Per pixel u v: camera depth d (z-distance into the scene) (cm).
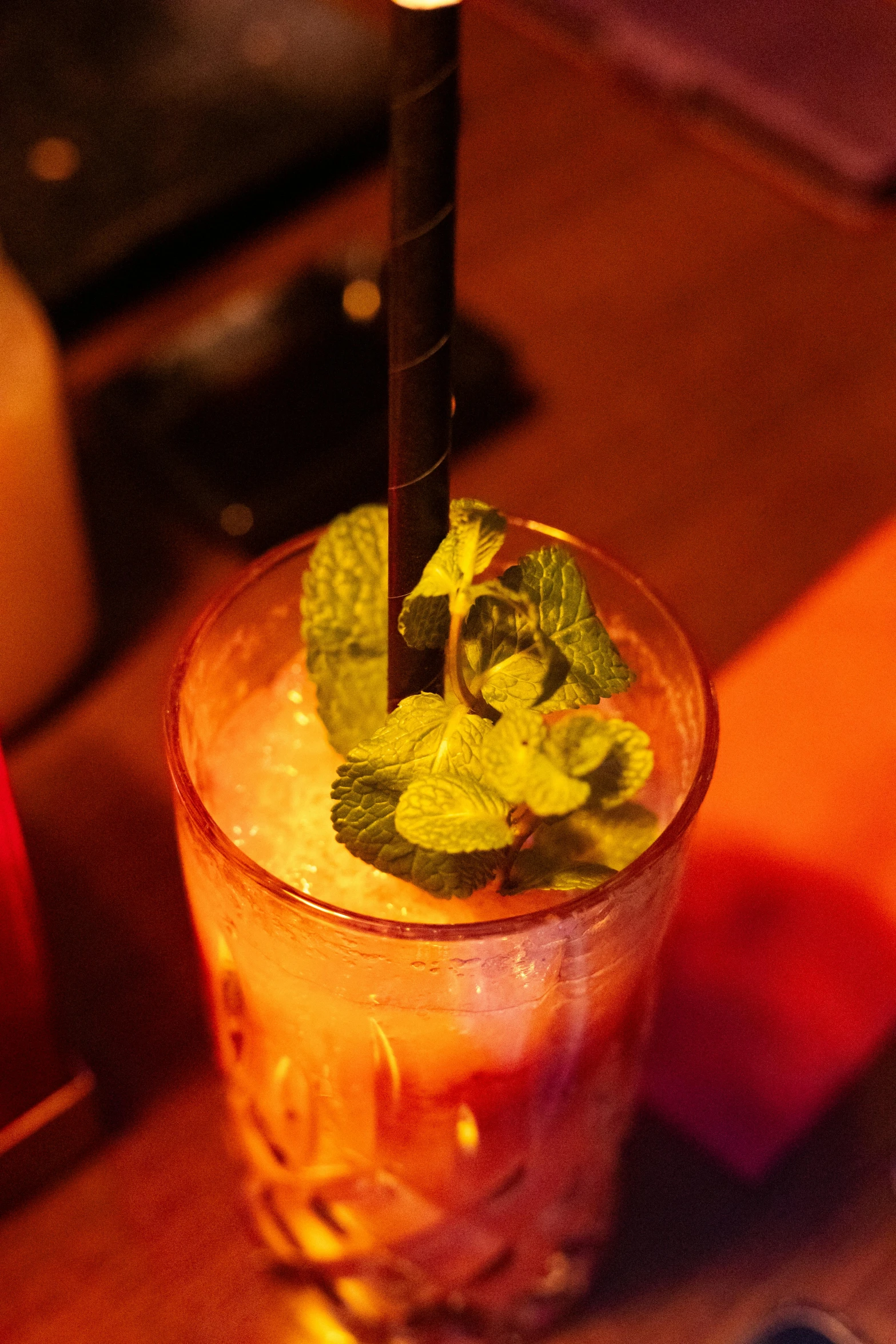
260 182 57
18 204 55
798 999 41
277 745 34
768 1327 37
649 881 30
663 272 58
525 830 31
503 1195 36
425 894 31
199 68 61
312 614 33
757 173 63
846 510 51
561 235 59
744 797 44
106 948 42
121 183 56
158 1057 40
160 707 46
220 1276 38
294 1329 38
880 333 57
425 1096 33
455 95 24
